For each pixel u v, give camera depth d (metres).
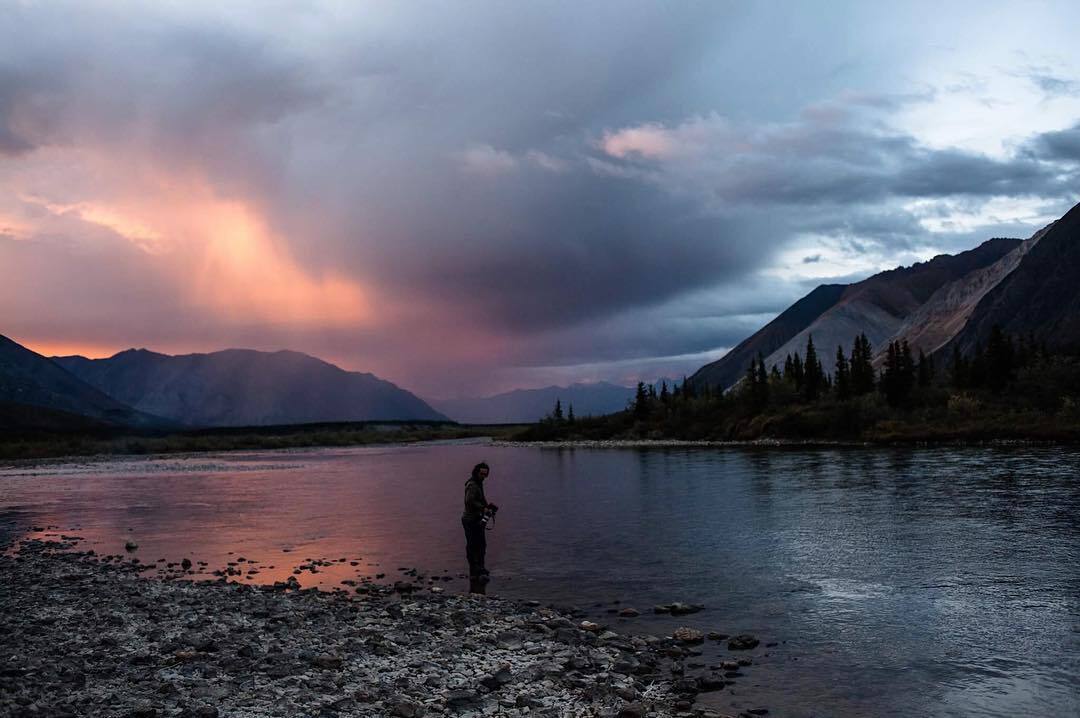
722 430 135.62
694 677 12.07
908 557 21.34
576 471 66.31
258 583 21.36
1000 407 115.06
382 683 11.64
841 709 10.59
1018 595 16.73
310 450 165.88
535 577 20.92
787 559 21.81
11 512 43.38
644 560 22.75
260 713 10.24
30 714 9.98
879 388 139.75
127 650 13.93
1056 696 10.84
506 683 11.66
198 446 178.50
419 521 34.75
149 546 29.11
